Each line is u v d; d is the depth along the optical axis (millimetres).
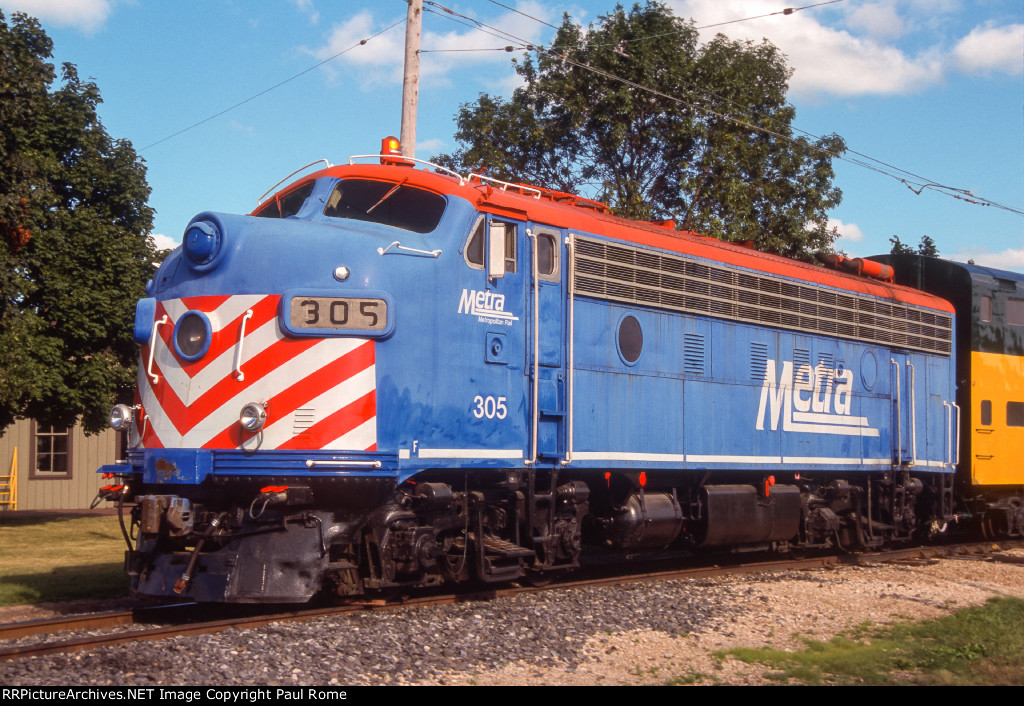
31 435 23672
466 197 8898
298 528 7680
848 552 14312
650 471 11023
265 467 7590
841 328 13578
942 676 6621
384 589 8461
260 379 7719
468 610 8266
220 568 7609
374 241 8125
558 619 7938
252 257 7898
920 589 10648
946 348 15750
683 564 12906
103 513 21906
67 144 17125
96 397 16734
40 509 23500
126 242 17016
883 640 7832
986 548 15562
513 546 9000
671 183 22703
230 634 6855
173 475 7734
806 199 23562
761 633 8039
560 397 9594
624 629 7844
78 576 10875
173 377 8016
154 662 6070
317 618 7824
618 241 10312
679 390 10977
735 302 11820
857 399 13820
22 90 14148
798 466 12641
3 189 14086
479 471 9000
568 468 9680
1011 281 16859
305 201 9094
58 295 16391
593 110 22000
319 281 7840
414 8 14023
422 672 6273
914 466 14742
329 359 7734
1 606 8898
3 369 14477
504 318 9062
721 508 11562
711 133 22328
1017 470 16531
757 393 12117
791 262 13242
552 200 10766
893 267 17234
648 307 10648
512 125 22672
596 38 22156
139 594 7844
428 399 8273
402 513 8102
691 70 22219
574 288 9750
